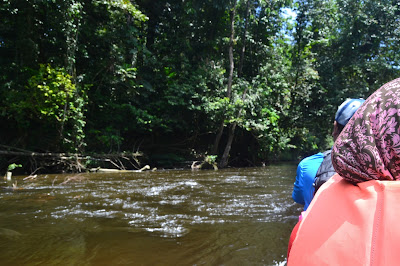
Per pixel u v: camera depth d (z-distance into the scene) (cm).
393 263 55
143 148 1675
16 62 1180
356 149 71
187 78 1711
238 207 516
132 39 1529
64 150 1232
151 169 1496
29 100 1081
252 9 2039
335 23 2506
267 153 1936
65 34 1226
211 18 1923
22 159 1152
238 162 1930
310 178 196
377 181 65
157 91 1708
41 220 424
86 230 376
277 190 721
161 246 318
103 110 1506
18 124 1145
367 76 2417
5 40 1184
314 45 2431
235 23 2012
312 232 69
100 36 1442
